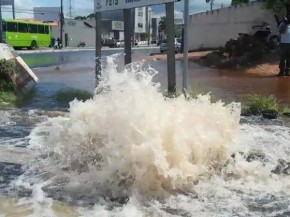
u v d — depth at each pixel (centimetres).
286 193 495
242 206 456
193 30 3847
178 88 1112
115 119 487
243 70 2062
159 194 468
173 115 499
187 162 486
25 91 1302
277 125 796
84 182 498
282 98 1150
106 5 1231
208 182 508
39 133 746
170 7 920
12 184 516
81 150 529
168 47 934
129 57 1200
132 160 466
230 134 554
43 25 5409
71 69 2295
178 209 445
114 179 477
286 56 1728
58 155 565
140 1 1022
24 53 3925
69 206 452
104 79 551
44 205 455
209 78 1723
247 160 576
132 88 514
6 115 909
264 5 2761
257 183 521
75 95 1228
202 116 534
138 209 443
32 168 568
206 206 453
